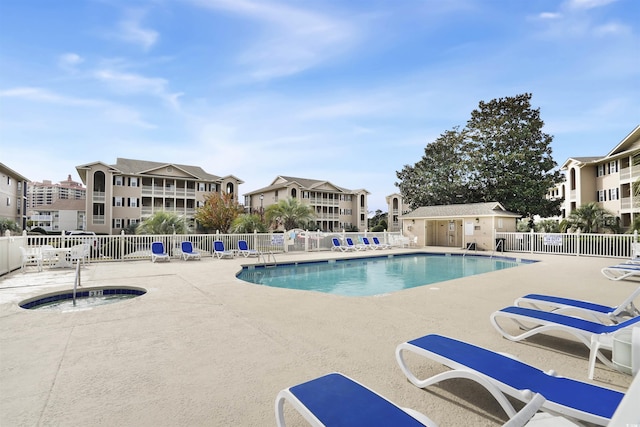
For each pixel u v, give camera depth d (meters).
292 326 5.25
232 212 29.33
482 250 22.09
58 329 5.07
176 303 6.79
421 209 27.31
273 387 3.23
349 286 11.59
